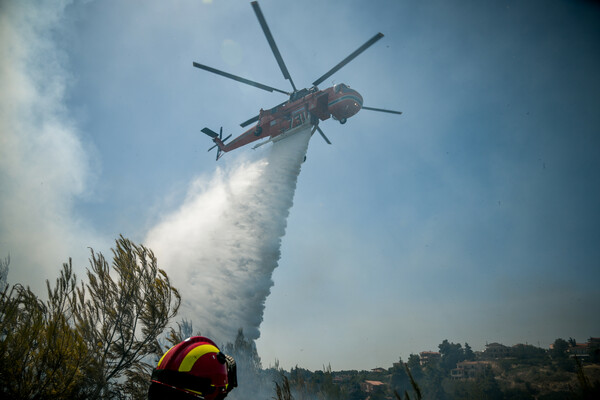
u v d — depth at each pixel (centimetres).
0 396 387
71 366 438
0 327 450
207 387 154
